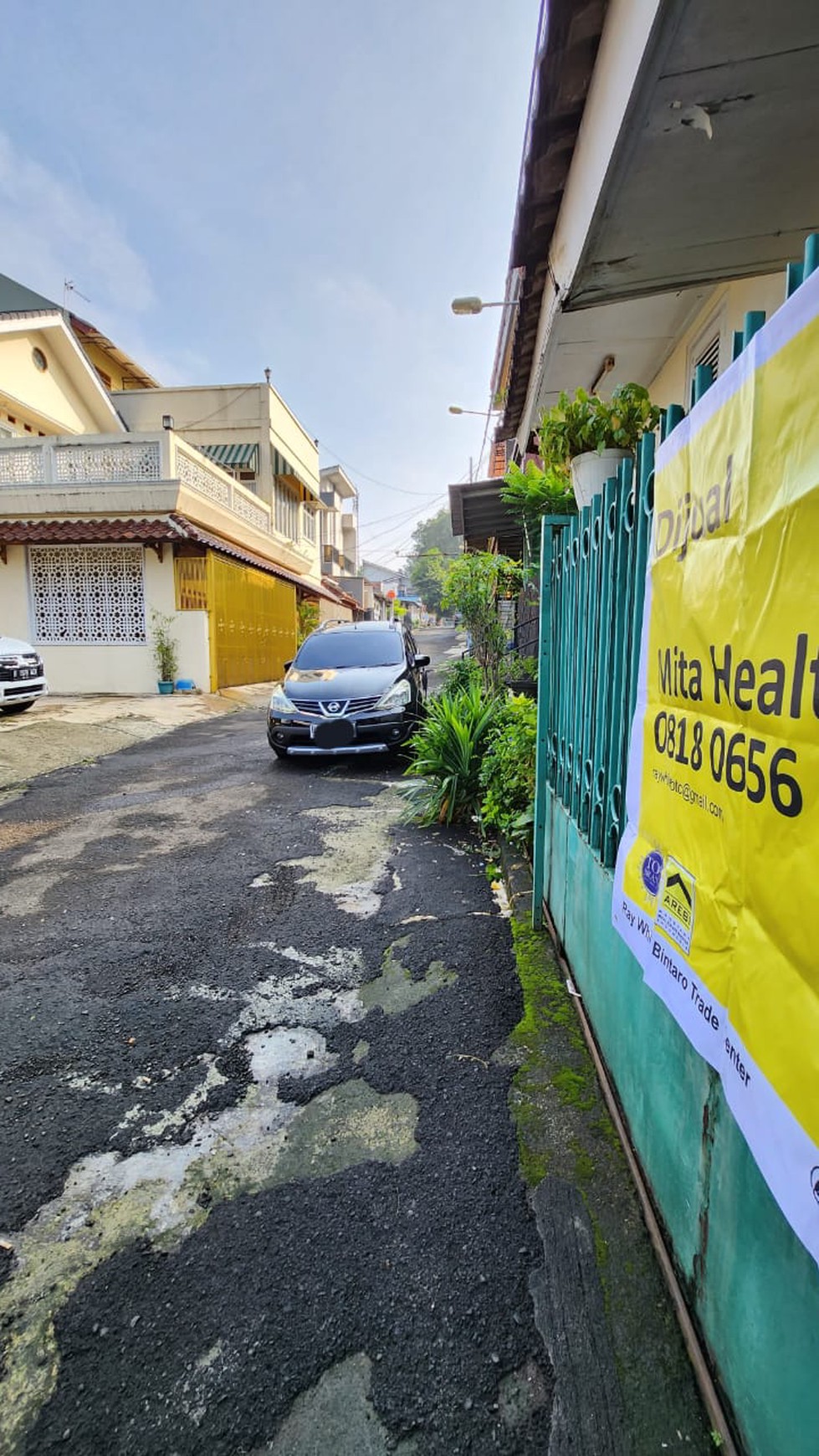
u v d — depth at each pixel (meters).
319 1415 1.23
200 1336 1.37
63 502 12.01
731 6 1.37
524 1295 1.44
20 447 12.34
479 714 5.07
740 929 1.02
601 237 2.35
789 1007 0.87
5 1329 1.40
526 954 2.87
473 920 3.27
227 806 5.48
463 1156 1.83
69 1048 2.34
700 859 1.18
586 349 4.22
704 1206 1.25
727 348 3.42
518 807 4.20
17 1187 1.75
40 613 12.41
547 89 2.04
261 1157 1.84
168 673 12.27
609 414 2.44
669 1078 1.45
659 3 1.38
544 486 3.95
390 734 6.57
